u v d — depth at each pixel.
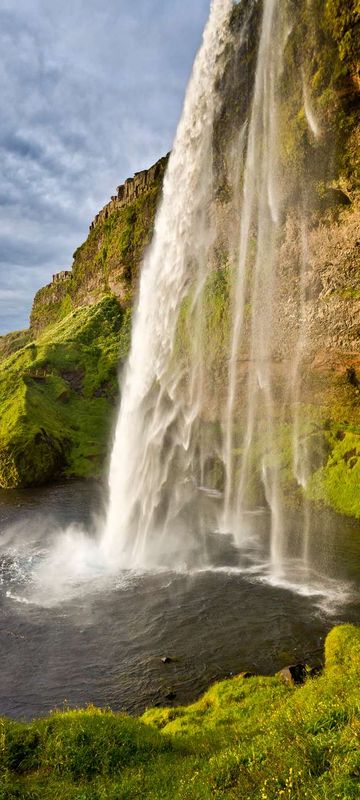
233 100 61.34
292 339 56.28
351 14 39.22
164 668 22.55
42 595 30.62
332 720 10.67
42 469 64.38
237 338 63.44
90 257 144.25
